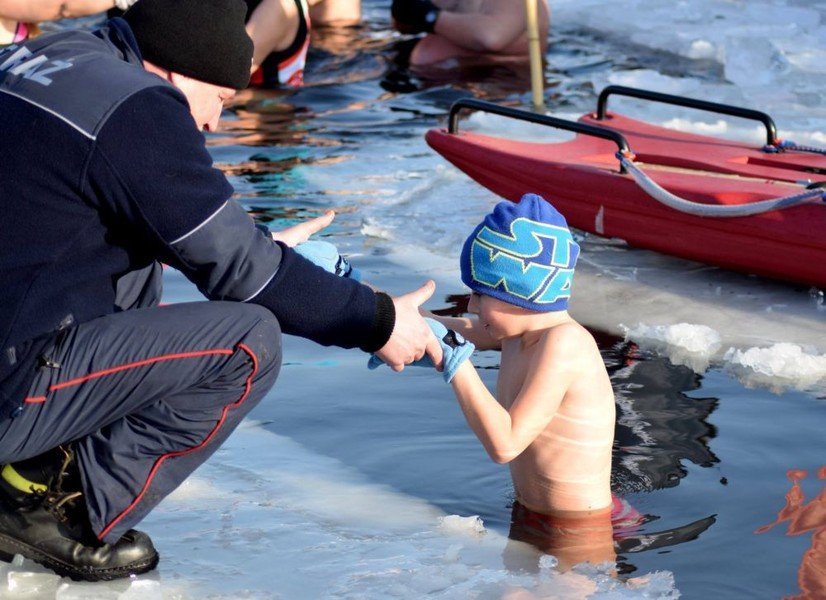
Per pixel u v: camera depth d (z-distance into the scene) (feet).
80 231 11.42
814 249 21.18
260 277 12.07
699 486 14.40
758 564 12.57
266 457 15.31
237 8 12.69
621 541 13.16
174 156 11.39
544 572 12.47
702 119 34.94
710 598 11.89
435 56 42.01
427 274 22.62
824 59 41.27
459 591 12.05
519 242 13.92
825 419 16.38
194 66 12.44
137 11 12.47
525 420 13.64
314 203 27.20
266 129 33.94
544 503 13.99
